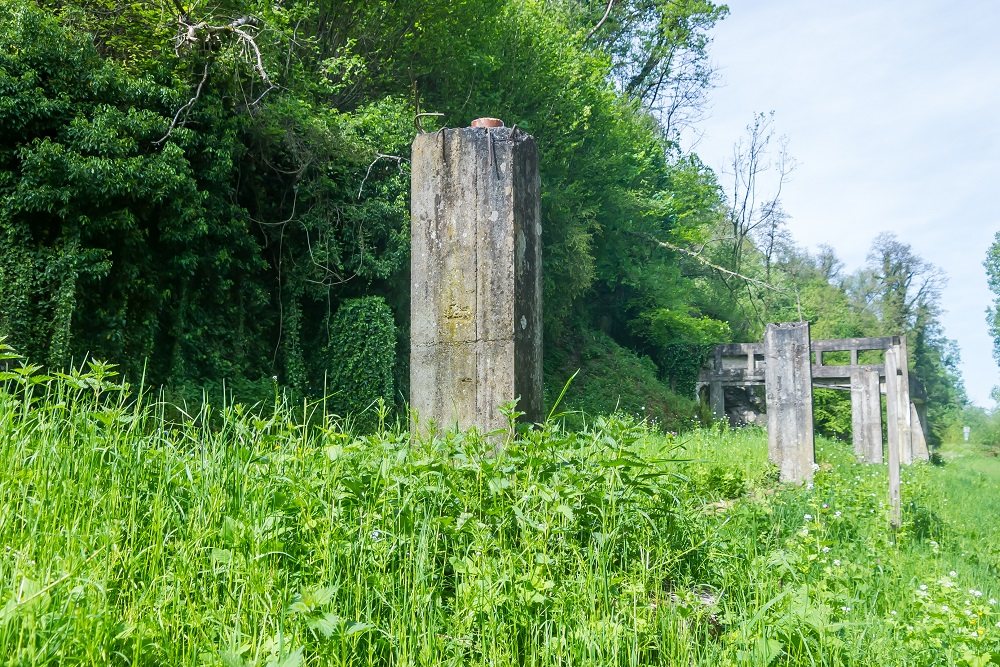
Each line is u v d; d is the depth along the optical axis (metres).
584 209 30.95
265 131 17.86
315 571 3.22
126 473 3.69
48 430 3.85
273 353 18.98
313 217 19.14
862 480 12.35
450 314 5.56
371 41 22.61
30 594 2.41
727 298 44.75
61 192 13.77
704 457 12.07
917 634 3.95
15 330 13.52
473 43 25.14
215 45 17.19
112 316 14.85
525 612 3.24
